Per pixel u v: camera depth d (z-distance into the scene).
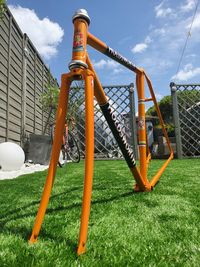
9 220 1.22
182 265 0.75
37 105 7.23
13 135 5.35
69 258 0.79
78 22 0.99
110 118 1.27
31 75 6.78
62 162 4.29
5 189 2.16
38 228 0.93
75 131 6.20
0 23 4.78
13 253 0.83
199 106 7.30
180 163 4.47
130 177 2.66
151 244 0.90
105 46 1.28
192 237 0.96
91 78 0.94
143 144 1.82
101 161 5.84
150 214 1.28
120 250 0.86
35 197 1.80
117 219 1.20
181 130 7.34
